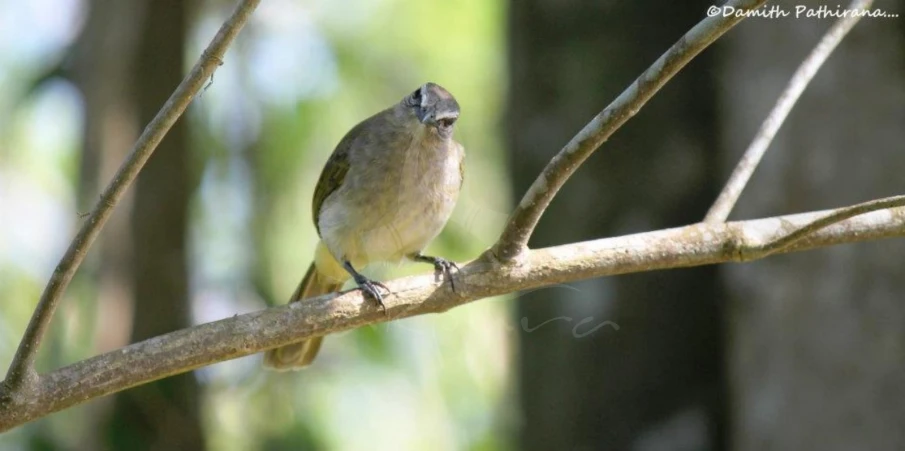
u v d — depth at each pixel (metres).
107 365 6.07
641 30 12.33
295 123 15.71
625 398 12.07
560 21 12.56
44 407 5.93
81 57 13.07
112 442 11.98
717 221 7.06
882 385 9.85
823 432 10.06
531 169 12.63
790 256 10.25
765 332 10.45
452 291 6.81
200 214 14.91
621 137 12.26
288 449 13.67
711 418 12.05
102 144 12.83
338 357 14.80
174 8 13.12
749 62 10.80
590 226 12.26
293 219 15.61
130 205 12.68
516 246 6.77
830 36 7.38
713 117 12.30
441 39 16.92
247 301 14.59
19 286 15.09
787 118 10.37
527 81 12.76
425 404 15.17
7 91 15.09
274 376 13.88
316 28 16.64
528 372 12.55
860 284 9.93
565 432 12.21
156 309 12.55
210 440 12.75
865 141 10.03
